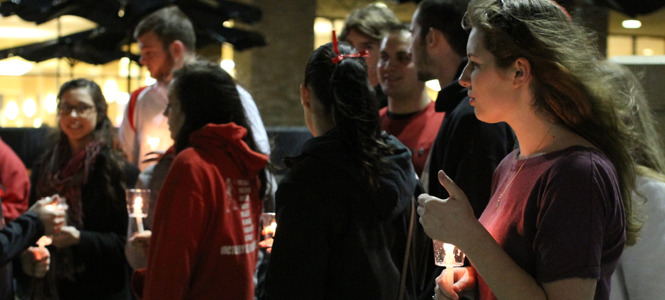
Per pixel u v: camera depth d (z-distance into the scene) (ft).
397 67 9.58
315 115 6.19
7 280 8.55
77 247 9.66
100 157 10.27
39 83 35.17
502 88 4.40
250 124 7.95
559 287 3.91
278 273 5.40
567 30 4.34
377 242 5.62
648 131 6.39
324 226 5.45
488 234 4.28
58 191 10.16
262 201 8.09
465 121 7.04
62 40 21.99
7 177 10.89
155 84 11.89
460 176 6.94
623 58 10.68
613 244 4.11
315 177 5.54
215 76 7.59
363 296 5.43
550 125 4.42
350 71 5.88
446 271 4.96
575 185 3.96
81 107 10.29
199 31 21.01
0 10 20.95
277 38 31.55
